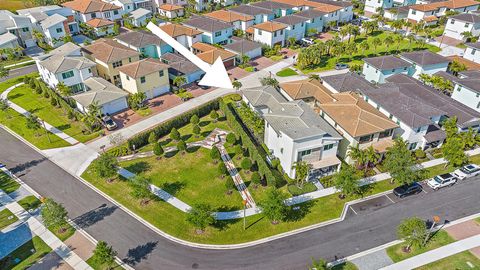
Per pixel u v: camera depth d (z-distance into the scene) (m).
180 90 67.75
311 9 104.25
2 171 47.31
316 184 45.22
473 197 42.91
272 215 36.94
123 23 109.81
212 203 42.09
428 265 34.25
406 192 42.72
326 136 45.47
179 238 37.38
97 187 44.47
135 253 35.53
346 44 83.75
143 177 44.31
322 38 99.44
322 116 54.06
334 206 41.59
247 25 98.69
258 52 86.56
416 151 50.00
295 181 45.44
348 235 37.69
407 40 95.62
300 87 61.81
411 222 34.81
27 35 89.69
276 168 48.28
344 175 41.34
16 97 66.75
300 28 96.69
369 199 42.66
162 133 55.34
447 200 42.47
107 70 69.62
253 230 38.38
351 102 52.81
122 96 61.16
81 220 39.50
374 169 47.91
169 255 35.41
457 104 57.06
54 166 48.34
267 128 50.44
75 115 58.88
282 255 35.44
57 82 64.12
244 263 34.66
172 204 41.81
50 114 61.12
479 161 48.97
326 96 58.91
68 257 34.91
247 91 61.28
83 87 68.06
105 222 39.22
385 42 85.12
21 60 83.00
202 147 52.47
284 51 90.56
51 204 36.44
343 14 110.69
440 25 106.81
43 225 38.62
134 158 50.09
